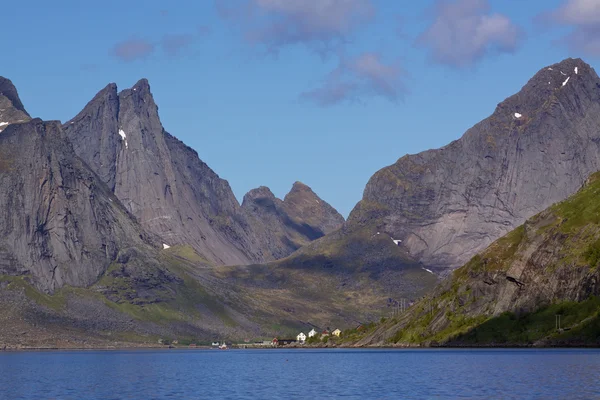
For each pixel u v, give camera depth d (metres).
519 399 178.62
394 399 184.75
